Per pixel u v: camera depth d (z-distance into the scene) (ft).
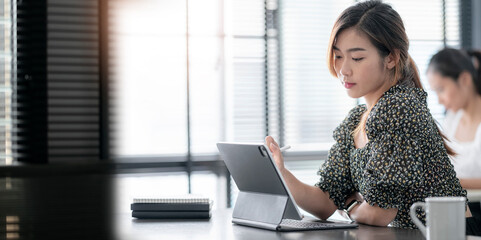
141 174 13.14
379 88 6.39
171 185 13.34
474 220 6.75
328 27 14.74
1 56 12.33
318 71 14.70
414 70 6.50
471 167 12.48
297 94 14.56
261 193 6.17
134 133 13.20
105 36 12.87
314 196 6.71
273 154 6.72
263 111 14.32
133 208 6.75
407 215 6.18
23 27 12.42
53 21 12.54
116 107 13.02
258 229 5.95
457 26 15.66
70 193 11.31
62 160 12.57
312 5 14.64
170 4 13.48
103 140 12.85
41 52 12.48
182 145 13.55
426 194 6.11
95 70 12.85
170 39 13.48
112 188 12.36
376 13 6.22
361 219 6.25
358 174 6.45
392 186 6.01
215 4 13.88
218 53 13.91
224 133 13.98
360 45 6.21
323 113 14.74
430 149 6.12
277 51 14.40
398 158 5.95
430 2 15.51
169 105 13.48
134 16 13.20
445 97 13.51
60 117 12.59
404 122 5.98
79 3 12.69
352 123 6.80
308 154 14.56
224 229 5.96
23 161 12.34
